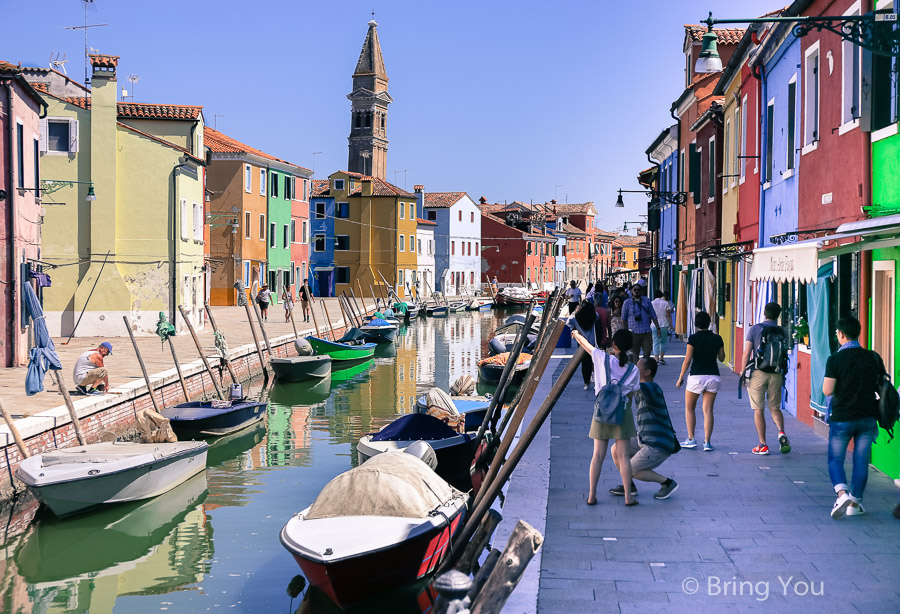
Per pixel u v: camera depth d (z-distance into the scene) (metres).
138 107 41.16
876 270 10.23
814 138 13.12
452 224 92.19
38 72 39.50
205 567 11.57
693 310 27.98
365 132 132.12
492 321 68.31
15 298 23.92
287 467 17.58
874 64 10.34
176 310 36.75
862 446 8.44
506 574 5.07
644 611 6.35
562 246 115.50
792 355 14.73
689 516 8.73
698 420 14.22
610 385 9.13
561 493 9.78
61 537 13.11
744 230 20.20
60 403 17.66
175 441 16.97
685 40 30.72
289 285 65.00
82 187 36.03
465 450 14.97
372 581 9.47
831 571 7.09
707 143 26.14
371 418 23.86
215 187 56.44
